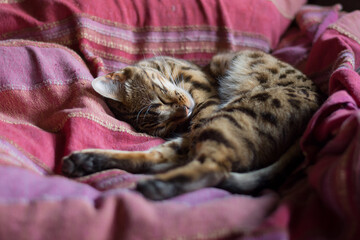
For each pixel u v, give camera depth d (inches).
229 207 38.3
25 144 54.1
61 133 59.8
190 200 41.6
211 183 45.3
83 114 58.1
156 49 83.1
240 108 54.9
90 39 75.2
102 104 66.6
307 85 64.7
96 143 57.4
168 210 37.7
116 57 79.7
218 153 47.6
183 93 70.7
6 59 62.8
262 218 38.1
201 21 84.7
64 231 34.2
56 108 63.9
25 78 63.3
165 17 82.4
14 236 33.2
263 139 50.8
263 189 47.8
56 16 75.1
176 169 46.5
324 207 38.3
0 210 34.2
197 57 86.4
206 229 35.9
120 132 60.6
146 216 36.0
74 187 42.2
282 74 68.2
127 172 52.4
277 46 95.7
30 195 37.6
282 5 94.5
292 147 52.0
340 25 78.3
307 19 91.5
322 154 45.3
